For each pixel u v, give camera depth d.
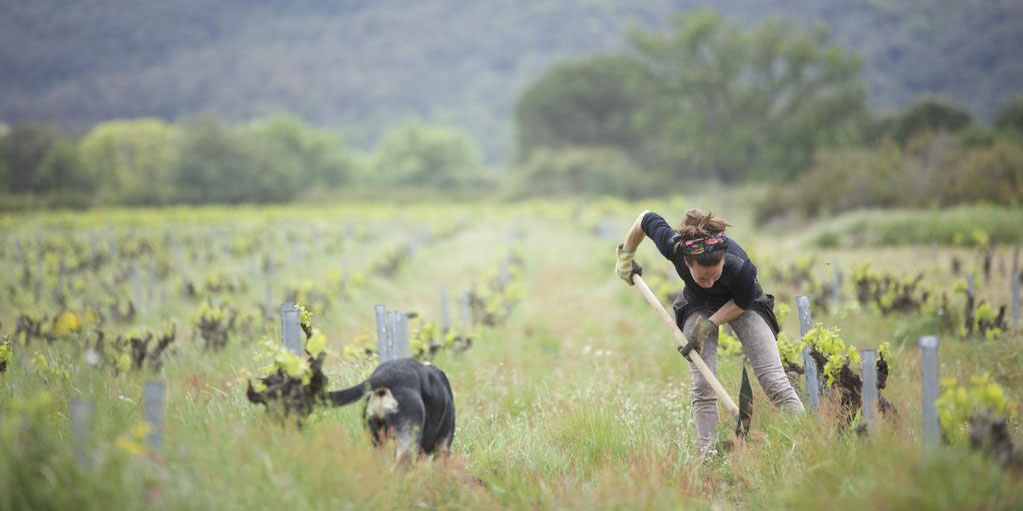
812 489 9.95
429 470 10.34
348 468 9.73
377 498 9.55
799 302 13.63
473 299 26.88
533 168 190.25
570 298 34.25
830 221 55.81
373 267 39.81
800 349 13.15
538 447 12.49
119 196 190.88
